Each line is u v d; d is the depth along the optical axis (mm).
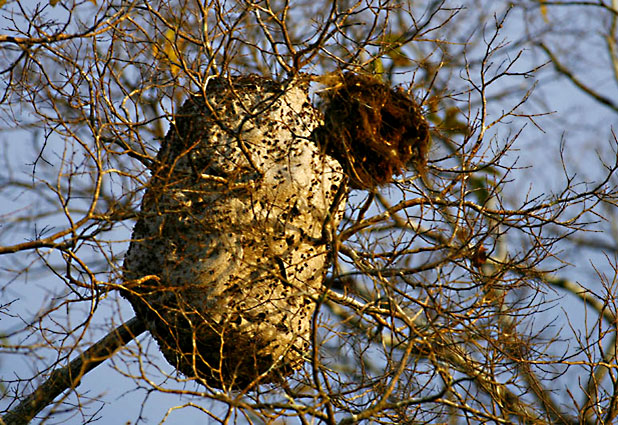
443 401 9445
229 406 8742
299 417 9422
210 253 10664
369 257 10484
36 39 9516
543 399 10820
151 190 10633
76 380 9188
